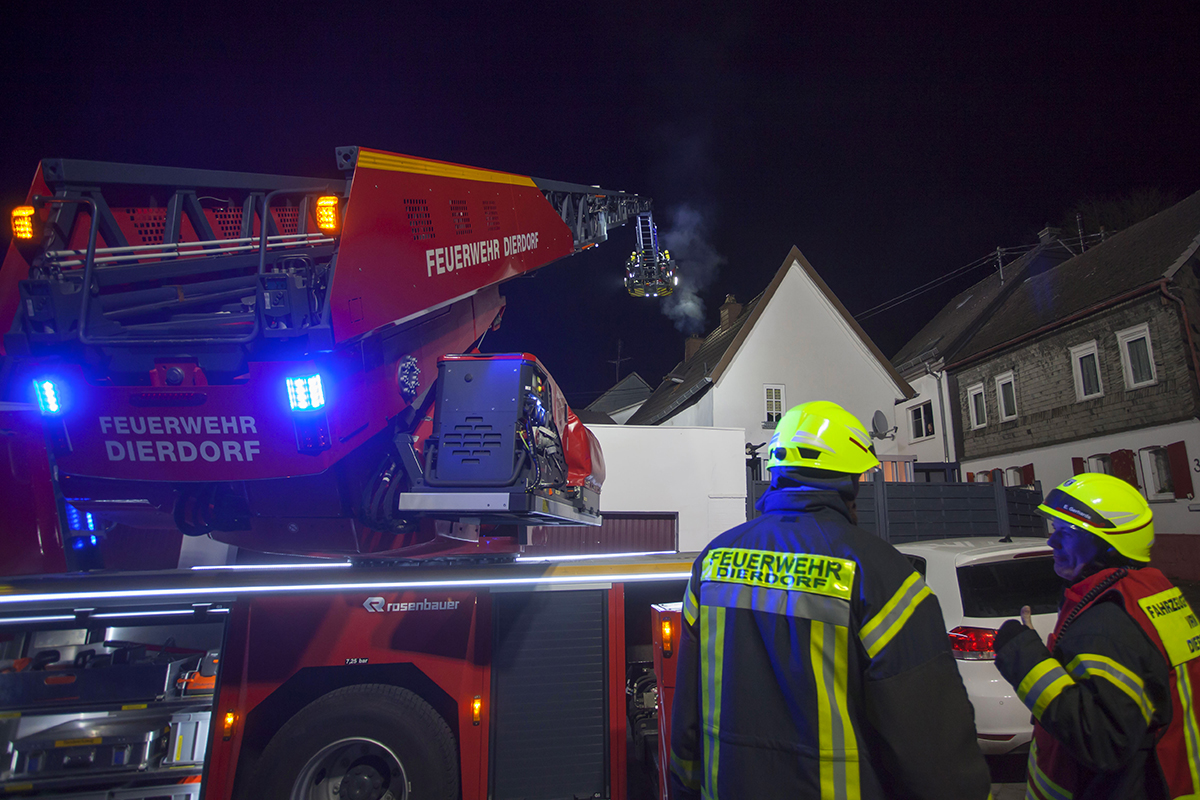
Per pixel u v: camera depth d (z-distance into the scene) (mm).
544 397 4328
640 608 4781
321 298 3479
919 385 25953
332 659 3795
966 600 4750
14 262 3750
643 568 4254
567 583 4090
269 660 3760
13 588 3834
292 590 3867
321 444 3320
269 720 3871
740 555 1789
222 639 3783
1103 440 17625
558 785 3828
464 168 5168
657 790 4160
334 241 3922
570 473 4852
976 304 26656
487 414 3893
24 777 3617
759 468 19719
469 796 3738
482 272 5207
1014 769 4980
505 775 3791
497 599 4012
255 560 5383
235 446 3348
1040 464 19844
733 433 12609
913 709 1473
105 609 3789
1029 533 13109
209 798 3555
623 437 12398
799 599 1627
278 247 3922
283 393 3299
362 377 3715
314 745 3584
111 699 3727
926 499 11969
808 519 1755
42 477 4723
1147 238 18672
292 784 3543
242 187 4180
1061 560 2219
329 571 4246
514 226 5949
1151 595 1977
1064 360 19062
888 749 1480
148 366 3363
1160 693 1848
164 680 3797
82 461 3457
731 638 1712
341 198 3689
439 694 3941
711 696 1728
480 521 4336
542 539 11117
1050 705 1832
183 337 3344
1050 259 25203
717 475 12445
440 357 4359
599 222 10312
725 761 1630
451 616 3953
